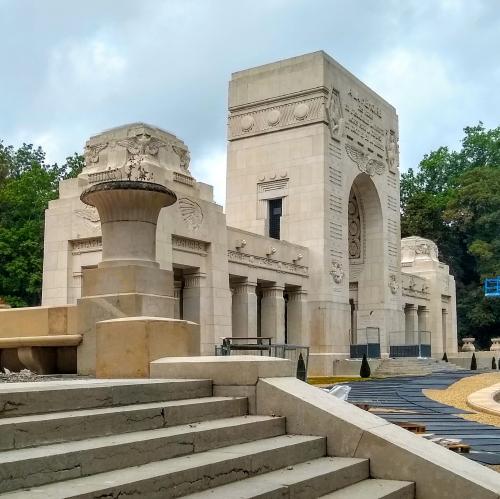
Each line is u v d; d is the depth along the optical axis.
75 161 71.44
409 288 68.38
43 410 8.23
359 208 61.47
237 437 9.55
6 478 6.45
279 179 53.28
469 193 92.25
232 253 42.62
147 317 13.39
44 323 15.77
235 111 56.03
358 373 49.78
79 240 35.94
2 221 63.69
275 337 46.69
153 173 34.72
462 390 33.56
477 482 9.32
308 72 52.91
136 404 9.57
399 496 9.23
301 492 8.38
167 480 7.31
